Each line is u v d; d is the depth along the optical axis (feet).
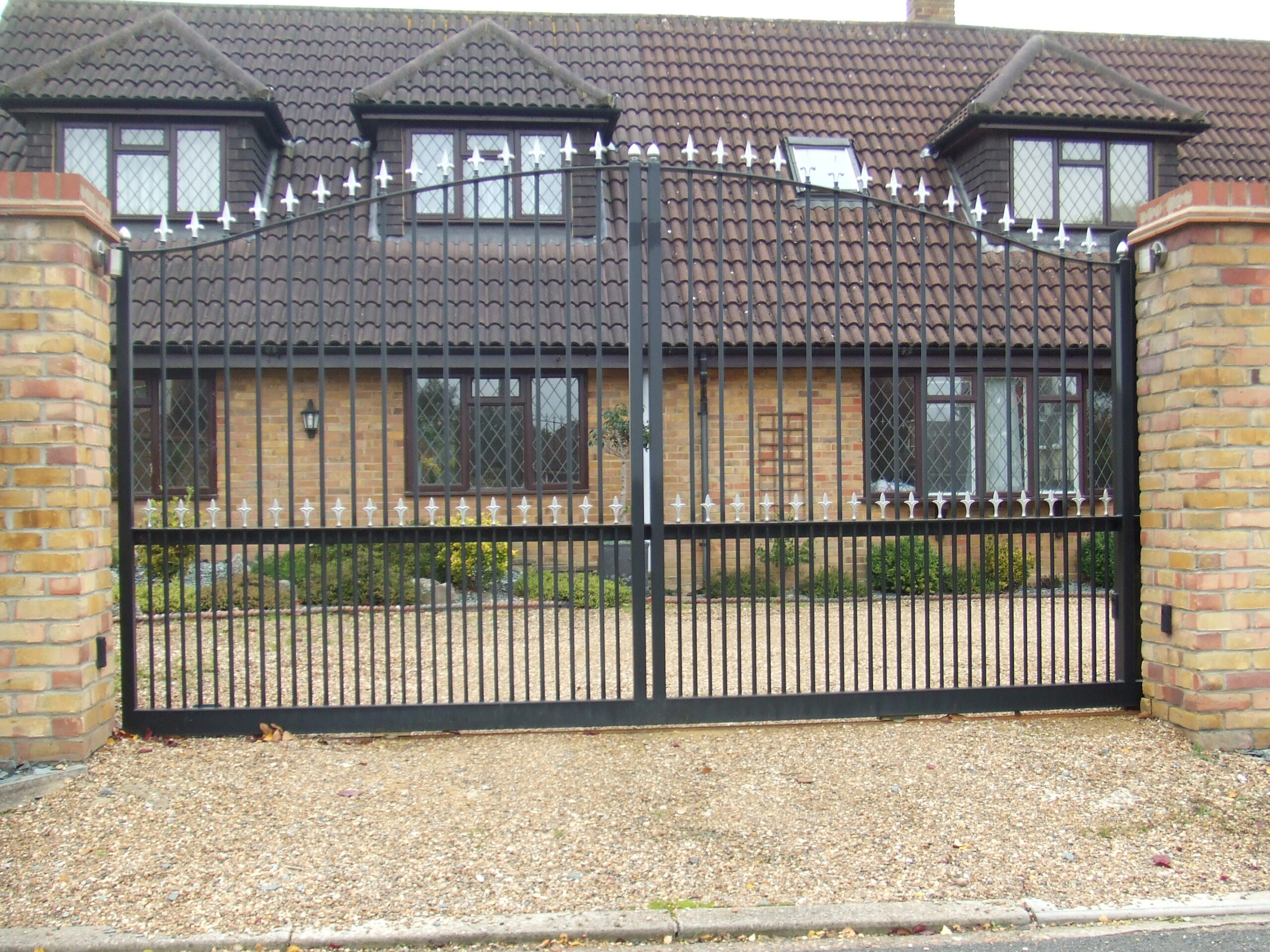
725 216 36.65
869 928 10.59
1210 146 41.91
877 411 34.76
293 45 41.60
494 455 33.55
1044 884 11.43
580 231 34.73
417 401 15.75
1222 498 15.37
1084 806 13.38
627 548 33.04
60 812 12.89
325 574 15.57
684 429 33.78
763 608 29.09
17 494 14.15
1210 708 15.34
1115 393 17.25
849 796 13.61
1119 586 17.17
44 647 14.23
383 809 13.14
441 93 34.68
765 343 32.63
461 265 33.35
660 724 16.17
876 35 46.19
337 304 31.81
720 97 41.57
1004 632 24.97
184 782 13.85
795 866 11.73
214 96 33.65
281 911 10.69
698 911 10.73
